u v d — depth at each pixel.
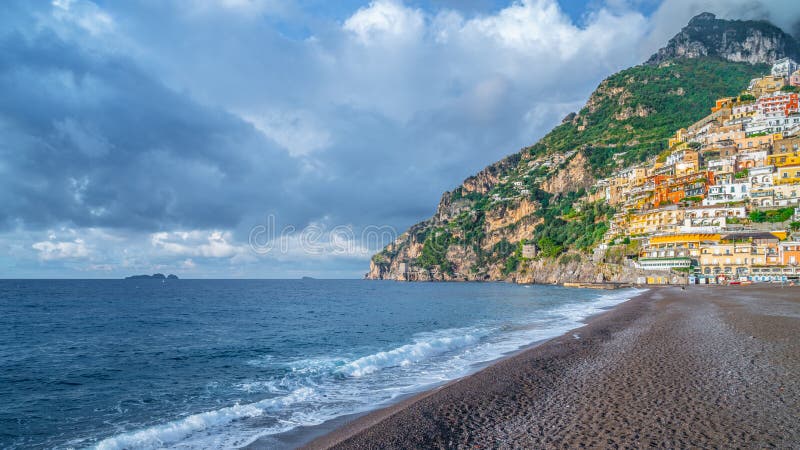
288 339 40.19
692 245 124.31
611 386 18.06
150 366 28.33
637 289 116.06
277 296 124.31
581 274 167.88
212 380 24.31
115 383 23.98
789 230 114.38
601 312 55.16
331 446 13.38
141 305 85.38
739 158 141.88
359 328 48.31
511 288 169.12
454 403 16.92
